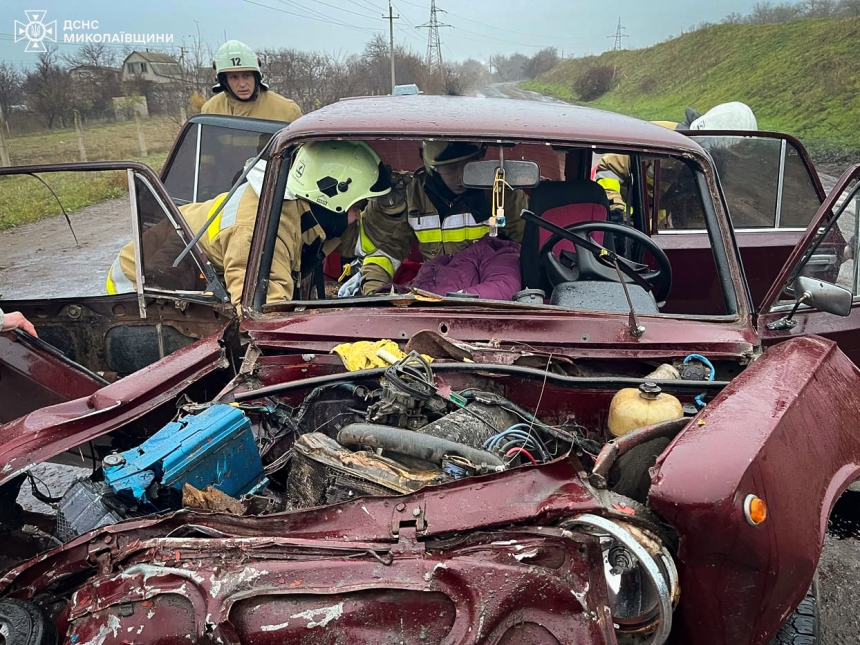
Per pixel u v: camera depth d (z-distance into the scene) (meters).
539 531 1.73
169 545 1.84
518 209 3.59
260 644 1.71
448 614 1.71
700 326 2.78
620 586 1.88
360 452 2.17
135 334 3.50
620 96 46.34
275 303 2.94
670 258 4.45
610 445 1.89
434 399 2.47
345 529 1.84
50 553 1.93
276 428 2.67
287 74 23.84
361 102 3.51
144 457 2.14
